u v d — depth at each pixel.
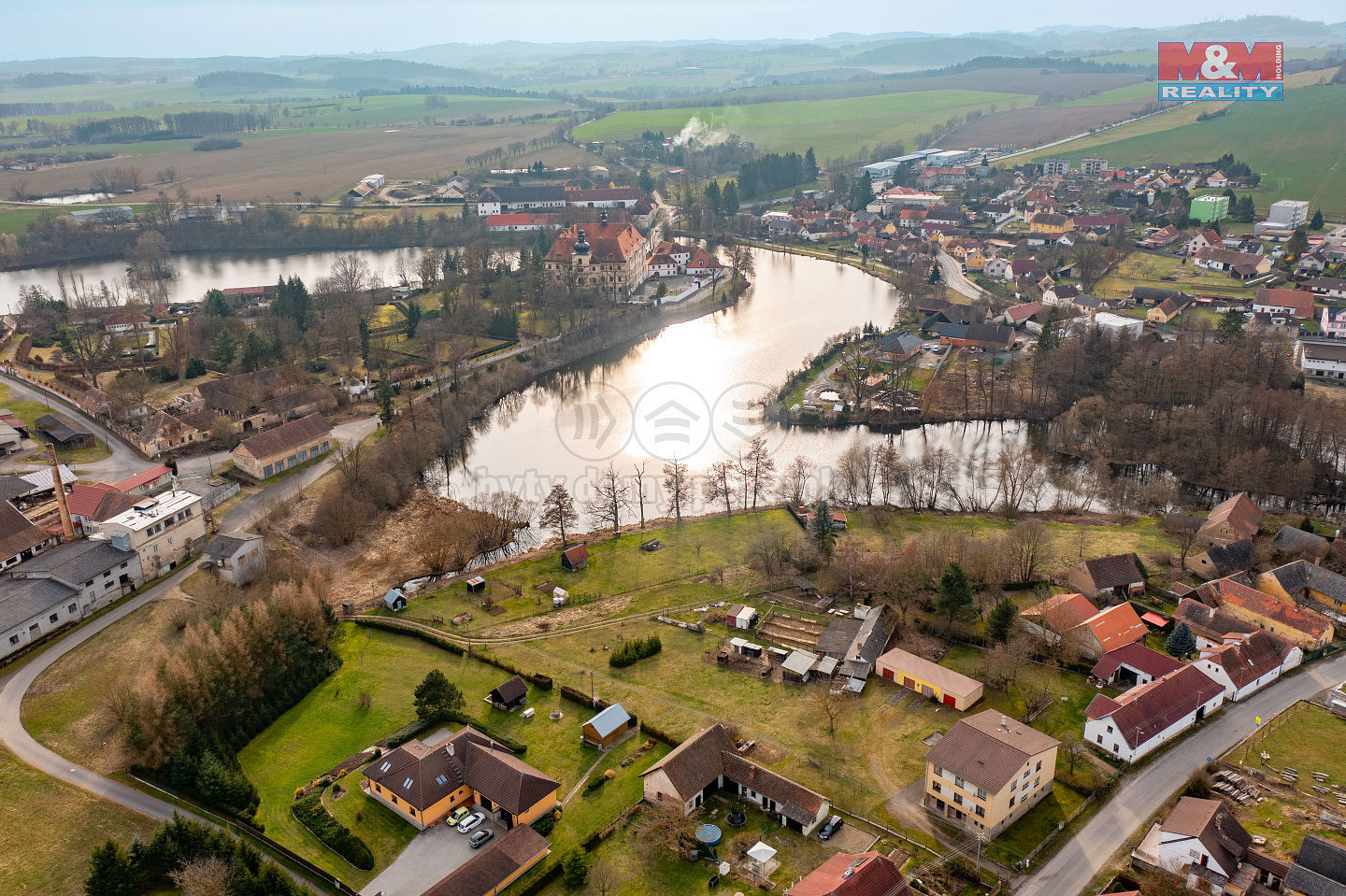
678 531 195.62
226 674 127.19
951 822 110.75
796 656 142.25
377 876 104.56
